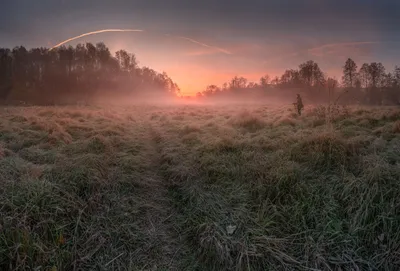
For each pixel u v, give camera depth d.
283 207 2.99
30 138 5.95
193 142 5.97
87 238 2.62
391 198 2.84
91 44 44.56
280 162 3.95
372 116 7.20
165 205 3.47
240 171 3.96
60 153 4.87
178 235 2.86
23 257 2.18
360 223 2.64
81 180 3.46
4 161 3.98
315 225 2.75
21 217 2.54
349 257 2.36
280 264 2.37
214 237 2.55
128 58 50.66
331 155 3.96
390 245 2.41
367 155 3.96
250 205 3.17
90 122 8.91
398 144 4.36
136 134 7.50
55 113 10.93
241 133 6.74
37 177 3.37
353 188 3.10
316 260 2.35
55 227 2.59
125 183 3.82
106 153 4.87
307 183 3.41
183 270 2.39
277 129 6.70
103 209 3.10
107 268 2.34
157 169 4.68
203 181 3.86
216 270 2.38
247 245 2.49
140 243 2.69
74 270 2.26
